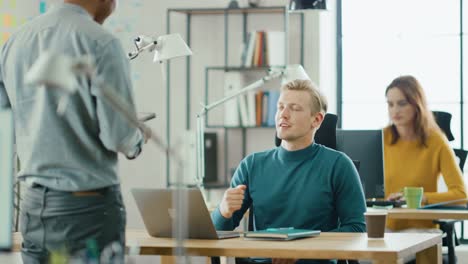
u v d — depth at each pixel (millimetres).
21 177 2389
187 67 6480
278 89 6391
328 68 6594
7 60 2467
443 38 6512
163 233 2754
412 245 2480
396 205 4309
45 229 2312
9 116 2051
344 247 2416
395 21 6605
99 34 2344
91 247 2139
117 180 2389
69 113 2297
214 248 2436
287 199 3068
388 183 4605
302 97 3074
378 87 6652
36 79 1617
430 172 4555
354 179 3057
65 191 2295
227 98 4535
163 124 6484
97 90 2242
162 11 6488
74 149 2311
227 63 6414
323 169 3057
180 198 2049
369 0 6645
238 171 3211
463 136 6473
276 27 6426
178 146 2070
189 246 2467
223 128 6504
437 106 6508
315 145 3125
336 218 3096
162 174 6434
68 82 1638
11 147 2045
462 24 6473
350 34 6688
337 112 6707
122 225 2381
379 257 2338
